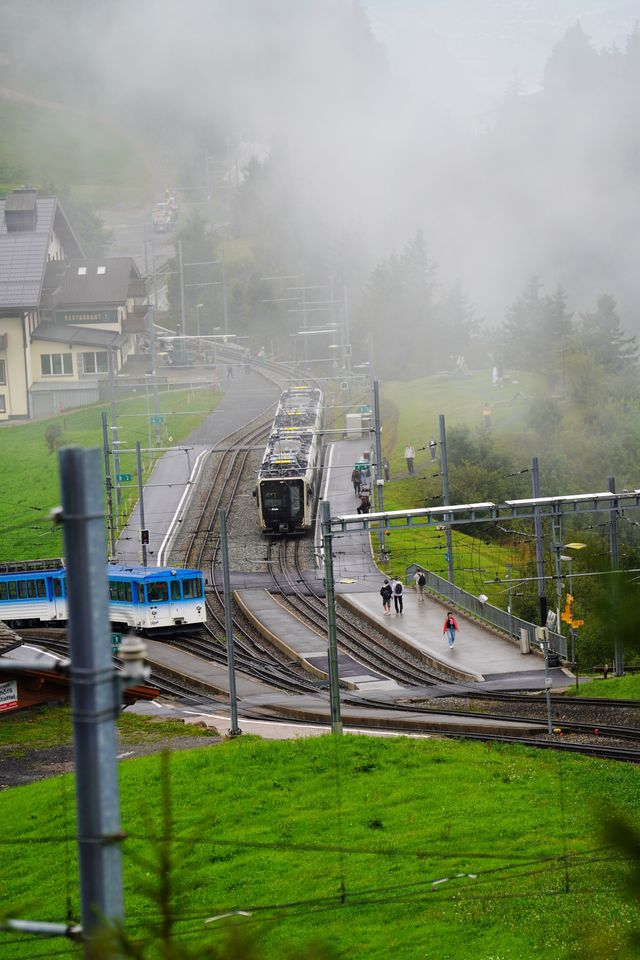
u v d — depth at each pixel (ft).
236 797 250.78
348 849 216.54
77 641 77.15
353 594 499.51
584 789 246.68
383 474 632.38
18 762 319.88
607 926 68.69
